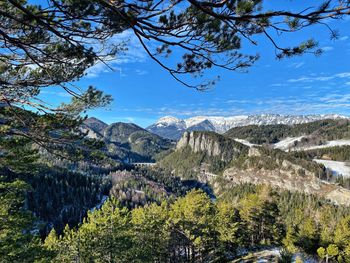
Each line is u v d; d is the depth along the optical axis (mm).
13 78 9820
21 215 19672
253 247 59219
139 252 44438
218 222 54938
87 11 5281
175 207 62781
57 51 7562
